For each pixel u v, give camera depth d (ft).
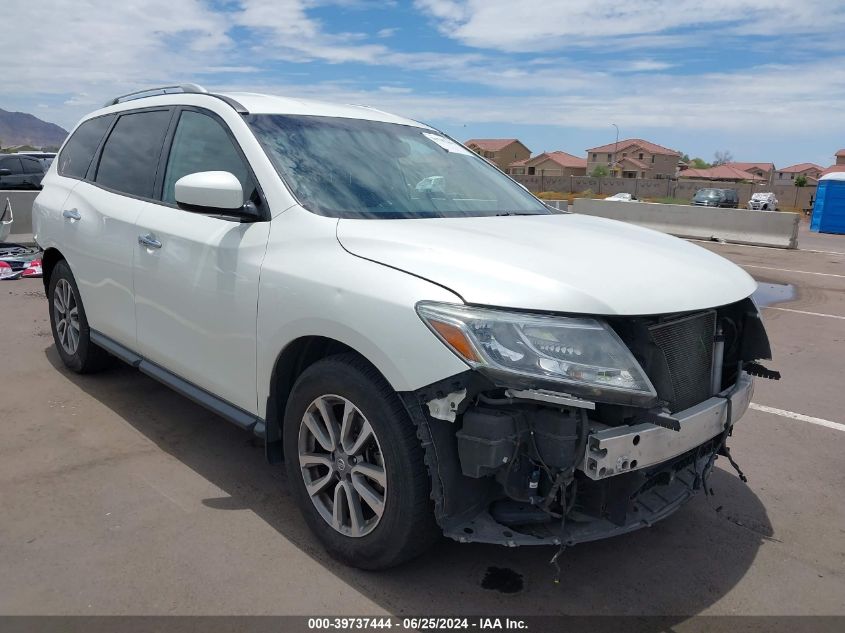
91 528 10.00
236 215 10.07
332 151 11.01
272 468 12.14
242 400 10.48
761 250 51.93
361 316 8.21
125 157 13.76
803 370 19.66
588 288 7.80
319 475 9.68
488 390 7.55
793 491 12.17
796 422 15.49
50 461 12.07
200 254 10.78
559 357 7.38
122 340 13.57
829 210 79.97
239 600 8.52
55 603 8.33
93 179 14.66
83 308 15.08
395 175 11.25
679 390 8.58
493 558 9.62
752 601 9.00
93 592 8.56
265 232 9.85
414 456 8.12
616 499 8.07
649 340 7.97
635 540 10.34
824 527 10.98
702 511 11.34
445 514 7.94
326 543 9.39
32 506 10.53
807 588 9.34
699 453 9.16
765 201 139.85
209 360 10.94
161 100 13.32
